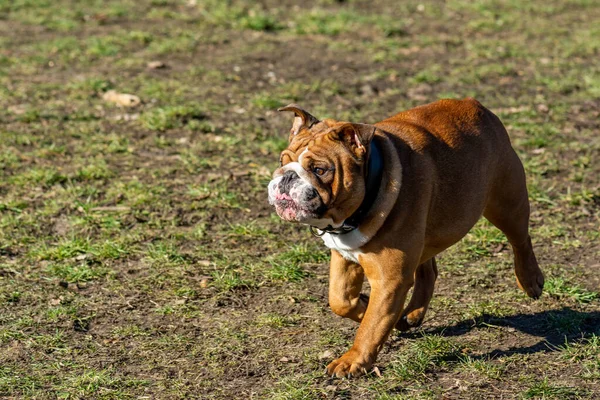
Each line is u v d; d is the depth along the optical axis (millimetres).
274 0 25984
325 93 17922
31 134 15445
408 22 24078
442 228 8602
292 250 11344
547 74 19516
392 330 8914
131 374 8531
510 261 11297
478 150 8820
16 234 11820
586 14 25219
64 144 15102
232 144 15141
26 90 17844
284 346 9094
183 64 19922
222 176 13773
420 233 8055
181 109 16422
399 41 22031
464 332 9438
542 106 17219
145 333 9367
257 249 11547
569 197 13102
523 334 9375
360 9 25297
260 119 16531
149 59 20188
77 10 24219
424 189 8102
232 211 12633
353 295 8758
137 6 25078
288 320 9680
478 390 8125
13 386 8250
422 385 8234
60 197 12938
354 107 17125
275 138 15477
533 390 8008
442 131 8648
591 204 13008
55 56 20281
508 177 9305
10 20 23375
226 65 19844
